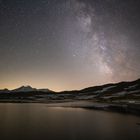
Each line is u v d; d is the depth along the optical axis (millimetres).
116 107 65438
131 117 41219
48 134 24188
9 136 23109
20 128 28547
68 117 42125
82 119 38625
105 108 66562
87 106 79625
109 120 36656
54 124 32375
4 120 37500
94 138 21609
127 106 63750
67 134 24047
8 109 67062
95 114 48406
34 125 31359
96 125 31000
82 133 24594
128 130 26016
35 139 21516
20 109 67000
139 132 24438
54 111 58406
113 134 23594
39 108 72625
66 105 91188
